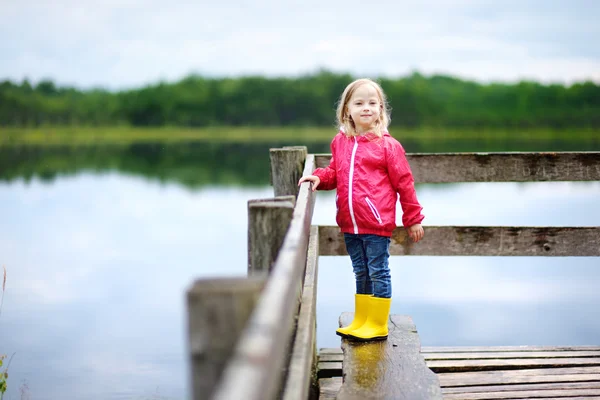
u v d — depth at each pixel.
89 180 34.62
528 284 9.66
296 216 2.29
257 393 0.93
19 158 55.59
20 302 8.89
